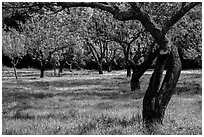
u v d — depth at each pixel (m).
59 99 18.77
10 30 49.16
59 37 42.81
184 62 65.00
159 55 10.91
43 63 50.47
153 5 21.58
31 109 14.78
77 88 27.09
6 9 12.61
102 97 19.38
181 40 37.41
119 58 67.00
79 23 31.12
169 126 10.45
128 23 28.41
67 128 10.25
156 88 10.81
